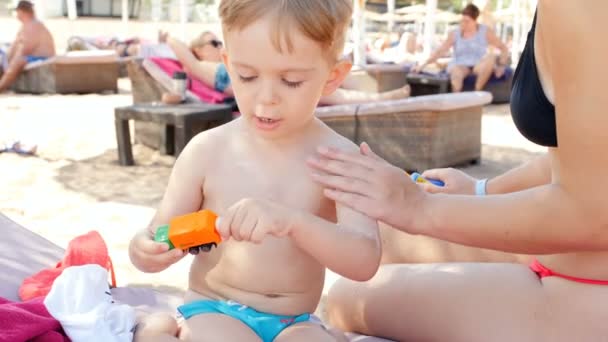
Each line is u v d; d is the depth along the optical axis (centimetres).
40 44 1184
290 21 144
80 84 1177
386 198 157
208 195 174
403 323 185
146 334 158
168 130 645
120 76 1504
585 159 135
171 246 146
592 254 162
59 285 171
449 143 613
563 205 142
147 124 671
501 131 845
